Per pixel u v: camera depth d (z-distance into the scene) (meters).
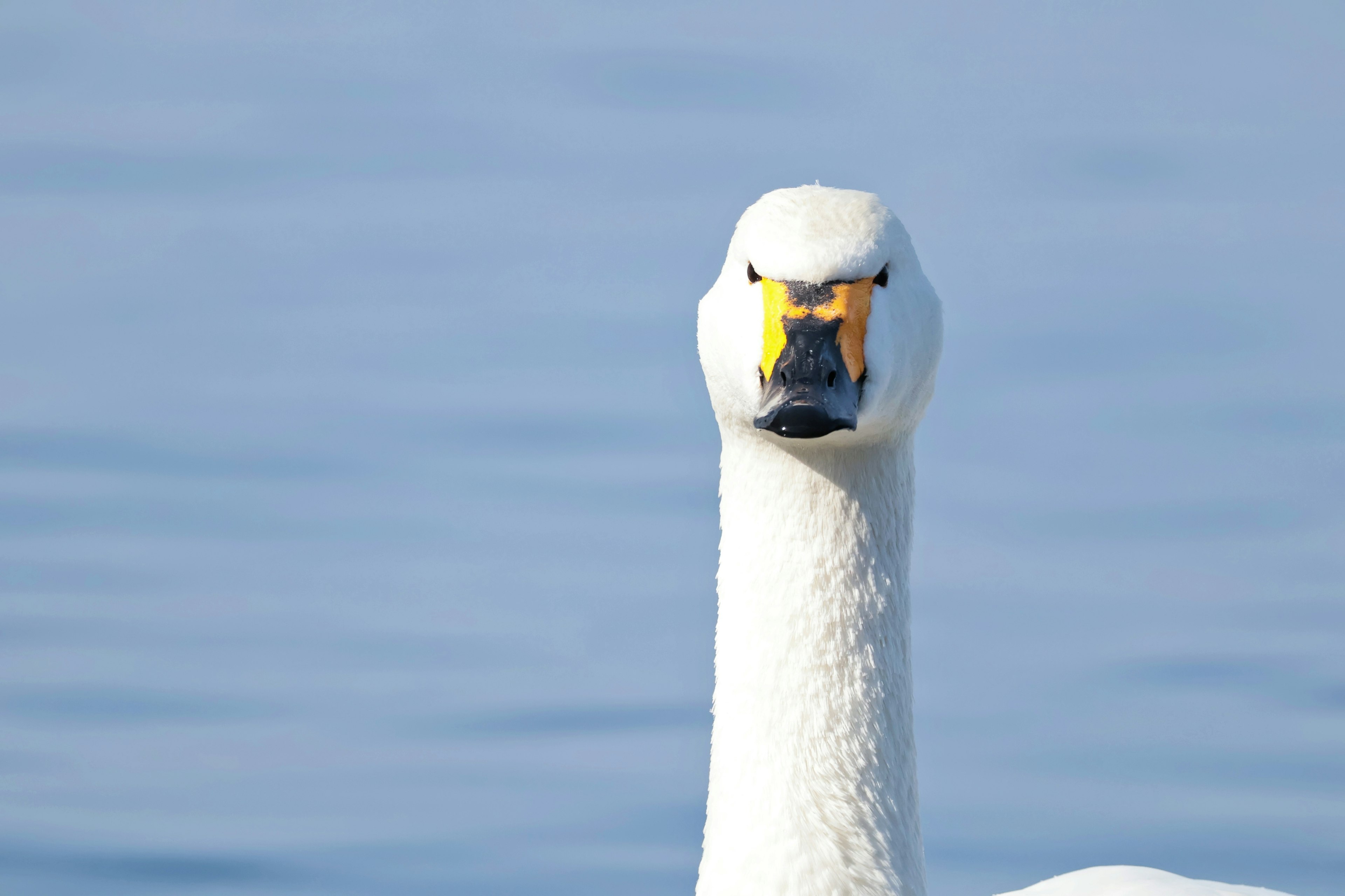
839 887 11.02
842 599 11.26
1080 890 15.43
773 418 10.00
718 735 11.47
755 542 11.38
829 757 11.15
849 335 10.36
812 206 10.68
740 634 11.39
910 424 11.27
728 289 10.97
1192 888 15.20
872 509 11.31
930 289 11.06
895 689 11.36
